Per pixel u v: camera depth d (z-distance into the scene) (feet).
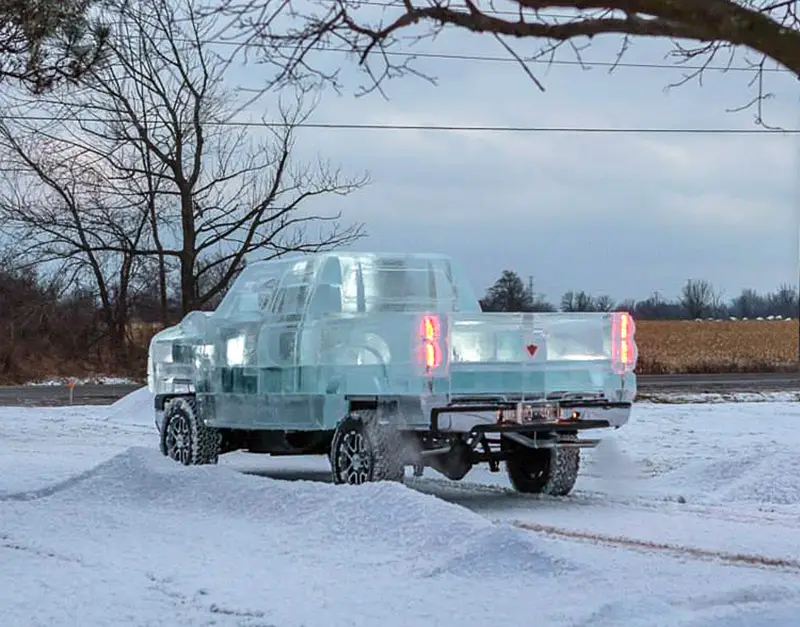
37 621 24.98
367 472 42.34
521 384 43.01
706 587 26.94
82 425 88.07
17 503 42.34
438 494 48.75
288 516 36.32
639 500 46.34
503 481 53.26
